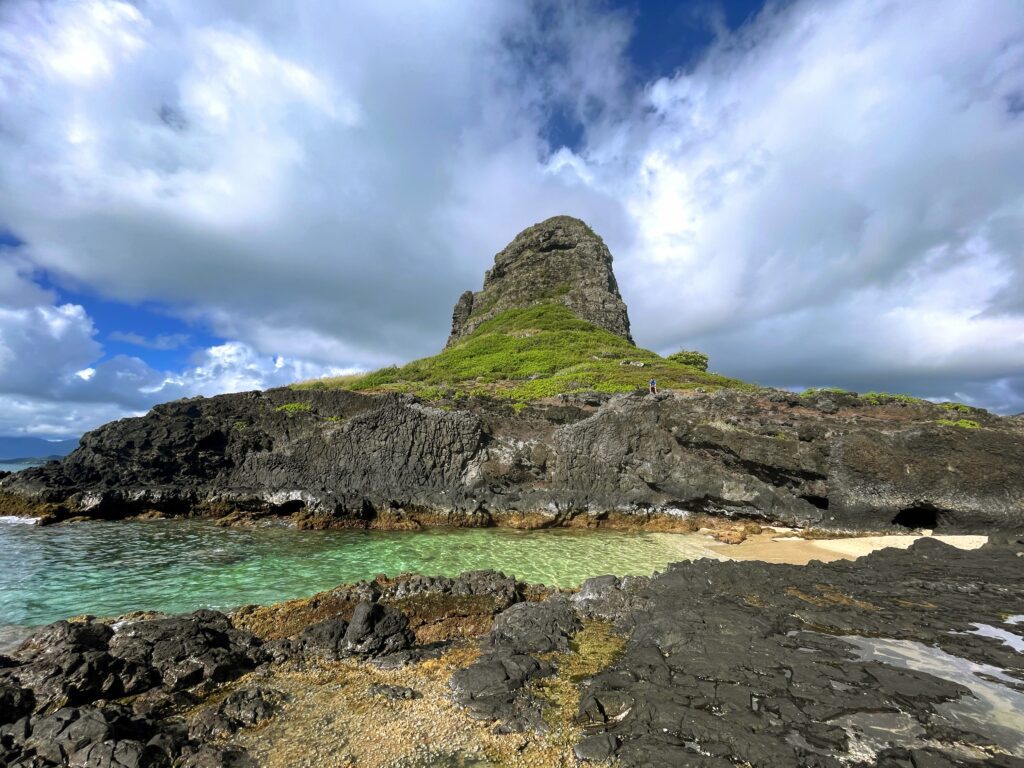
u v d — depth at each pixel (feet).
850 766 20.66
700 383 119.75
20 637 37.70
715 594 41.93
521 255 221.25
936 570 48.98
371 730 25.62
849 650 31.07
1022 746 21.85
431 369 147.64
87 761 22.16
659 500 83.82
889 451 75.36
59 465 91.81
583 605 41.96
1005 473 70.95
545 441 91.20
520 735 24.81
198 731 25.38
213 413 102.37
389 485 88.43
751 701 25.40
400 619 37.78
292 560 59.88
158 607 44.14
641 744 22.76
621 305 200.54
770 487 80.43
